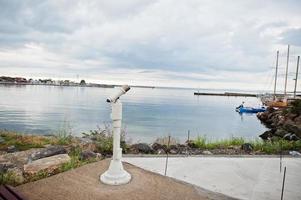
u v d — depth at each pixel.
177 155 5.74
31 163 4.61
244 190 3.81
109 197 2.92
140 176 3.54
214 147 7.78
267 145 7.44
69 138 8.02
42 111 36.38
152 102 65.25
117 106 3.27
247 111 43.81
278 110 33.12
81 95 92.12
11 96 69.94
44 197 2.87
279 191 3.80
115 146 3.36
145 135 19.17
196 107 54.09
